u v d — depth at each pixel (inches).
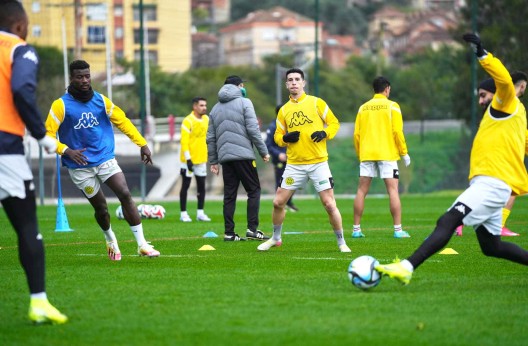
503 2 3531.0
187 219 1831.9
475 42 734.5
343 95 6569.9
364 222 1771.7
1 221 1888.5
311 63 6894.7
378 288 781.9
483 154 759.1
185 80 6013.8
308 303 706.2
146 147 1031.0
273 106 6697.8
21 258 646.5
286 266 958.4
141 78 2881.4
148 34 6963.6
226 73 6899.6
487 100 815.1
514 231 1531.7
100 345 573.0
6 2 669.9
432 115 6245.1
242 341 575.5
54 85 4375.0
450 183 3348.9
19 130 652.7
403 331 602.2
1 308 709.3
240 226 1685.5
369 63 7214.6
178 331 606.9
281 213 1150.3
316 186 1118.4
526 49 3324.3
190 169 1798.7
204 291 770.8
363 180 1397.6
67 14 5629.9
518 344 567.2
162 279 850.1
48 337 597.6
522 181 757.9
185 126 1797.5
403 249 1170.6
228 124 1330.0
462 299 722.8
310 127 1102.4
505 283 812.0
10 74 650.2
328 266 958.4
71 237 1425.9
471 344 566.9
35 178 3331.7
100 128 1007.6
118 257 1035.9
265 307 690.2
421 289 776.3
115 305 706.2
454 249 1152.2
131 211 1015.6
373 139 1381.6
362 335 590.6
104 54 5684.1
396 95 6520.7
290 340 577.3
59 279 854.5
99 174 1003.3
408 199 2837.1
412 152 3425.2
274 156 2049.7
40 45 5137.8
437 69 6520.7
